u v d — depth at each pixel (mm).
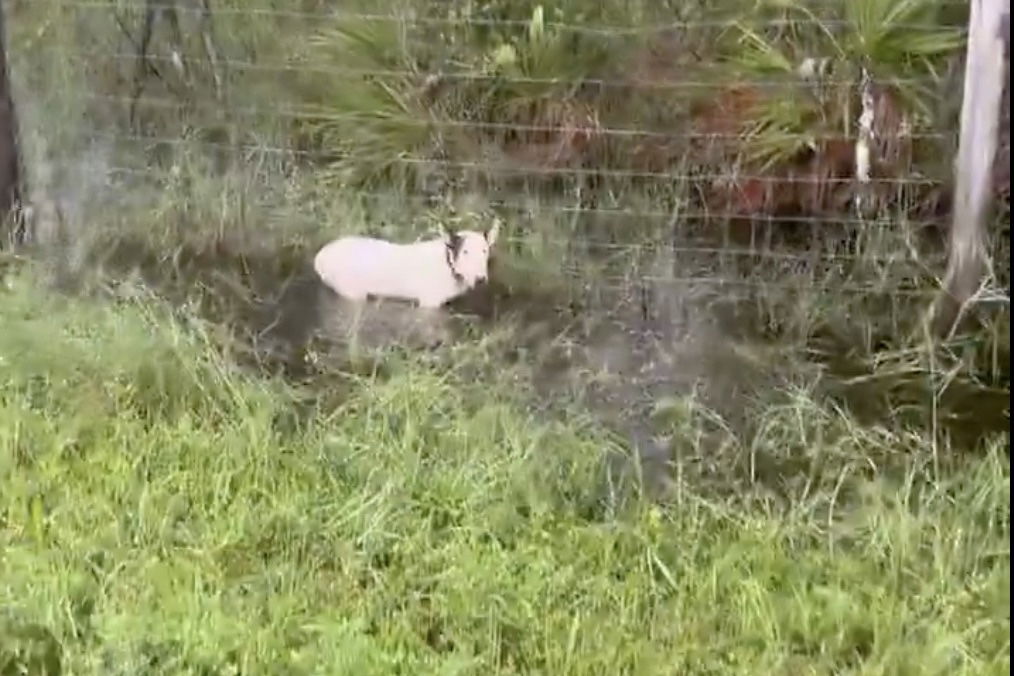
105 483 5914
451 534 5621
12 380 6625
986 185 6734
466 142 8391
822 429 6277
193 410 6562
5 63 8250
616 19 8367
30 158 8492
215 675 4809
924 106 7496
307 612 5172
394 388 6477
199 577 5273
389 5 8812
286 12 8984
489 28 8531
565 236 7801
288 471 6020
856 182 7566
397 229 8023
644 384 6711
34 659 4895
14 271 7922
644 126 8062
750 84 7809
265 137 8734
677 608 5156
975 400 6395
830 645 4980
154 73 8945
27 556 5352
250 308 7508
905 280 7223
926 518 5562
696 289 7395
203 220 8188
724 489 5988
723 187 7762
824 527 5676
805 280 7355
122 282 7699
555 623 5098
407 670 4844
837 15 7812
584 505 5855
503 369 6801
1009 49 6531
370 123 8492
